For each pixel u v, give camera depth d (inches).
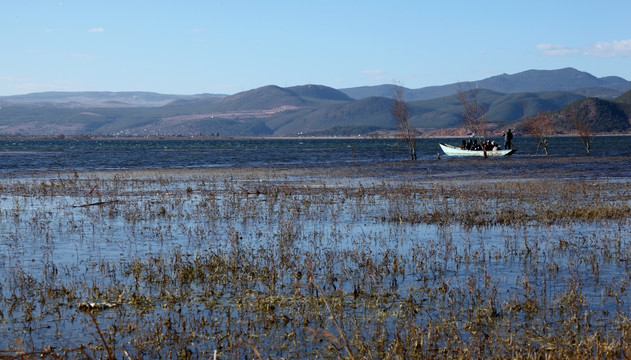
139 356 335.6
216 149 4766.2
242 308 431.5
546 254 592.4
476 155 2723.9
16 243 661.3
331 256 575.2
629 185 1213.1
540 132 2856.8
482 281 494.0
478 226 751.1
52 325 398.9
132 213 877.8
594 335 350.3
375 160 2588.6
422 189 1182.9
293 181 1462.8
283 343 365.1
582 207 890.1
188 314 421.1
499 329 383.2
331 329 388.2
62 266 557.9
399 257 584.4
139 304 444.8
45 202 1047.6
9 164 2368.4
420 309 426.0
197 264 543.8
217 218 852.6
